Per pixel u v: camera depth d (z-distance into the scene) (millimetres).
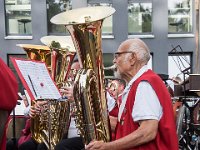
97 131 2820
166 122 2609
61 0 16703
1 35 16359
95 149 2670
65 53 4043
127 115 2695
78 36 2951
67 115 3855
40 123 3967
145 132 2543
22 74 2920
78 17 3004
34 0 16438
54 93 3096
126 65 2783
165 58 16500
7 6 16656
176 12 16797
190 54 16578
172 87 6195
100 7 3041
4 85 1804
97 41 2951
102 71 2951
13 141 4734
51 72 4016
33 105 3896
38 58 4129
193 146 5633
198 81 5156
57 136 3912
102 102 2881
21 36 16453
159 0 16578
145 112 2562
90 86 2822
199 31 12062
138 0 16734
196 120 5426
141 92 2609
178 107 4863
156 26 16562
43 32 16438
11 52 16391
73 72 3908
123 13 16422
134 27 16812
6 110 1828
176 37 16516
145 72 2754
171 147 2598
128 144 2562
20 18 16719
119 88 4578
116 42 16391
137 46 2783
